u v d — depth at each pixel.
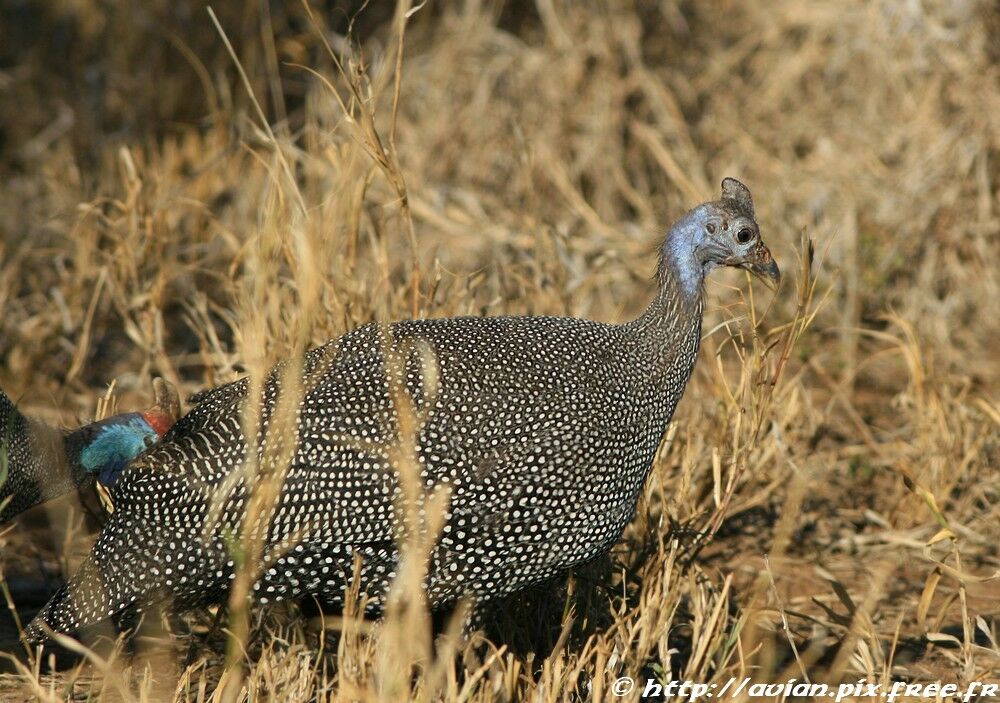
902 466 16.91
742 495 19.73
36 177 29.66
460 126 29.88
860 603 17.83
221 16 33.00
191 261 25.11
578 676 14.53
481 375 14.06
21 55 33.81
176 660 15.22
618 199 30.06
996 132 28.41
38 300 24.92
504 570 14.20
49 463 14.33
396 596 13.35
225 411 13.87
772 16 32.38
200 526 13.42
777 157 30.55
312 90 30.31
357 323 17.55
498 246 25.03
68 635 13.54
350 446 13.56
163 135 31.56
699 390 21.17
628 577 16.02
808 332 25.70
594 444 14.21
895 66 29.94
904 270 27.48
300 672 13.84
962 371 25.62
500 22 33.12
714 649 14.48
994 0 29.00
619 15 31.56
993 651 15.78
